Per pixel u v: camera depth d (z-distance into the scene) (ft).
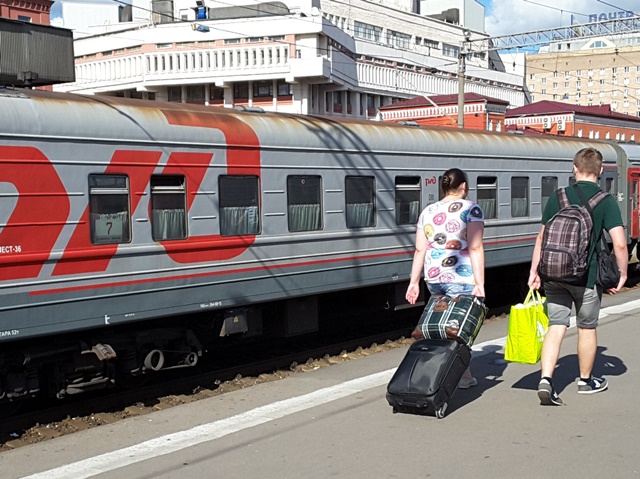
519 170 45.78
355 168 35.17
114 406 27.14
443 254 21.25
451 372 20.45
